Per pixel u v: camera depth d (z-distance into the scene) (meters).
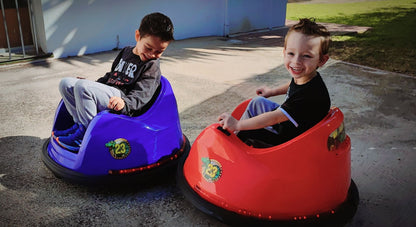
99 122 1.94
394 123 3.20
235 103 3.61
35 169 2.33
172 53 5.64
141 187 2.19
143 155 2.06
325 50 1.71
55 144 2.13
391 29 7.91
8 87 3.83
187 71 4.66
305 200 1.75
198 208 1.84
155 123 2.10
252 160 1.74
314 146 1.71
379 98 3.79
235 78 4.45
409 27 8.11
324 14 10.33
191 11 6.78
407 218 1.99
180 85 4.09
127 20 5.79
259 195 1.73
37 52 5.01
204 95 3.81
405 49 6.00
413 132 3.03
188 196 1.89
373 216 2.00
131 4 5.76
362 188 2.26
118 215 1.93
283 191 1.72
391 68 4.91
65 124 2.35
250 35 7.58
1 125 2.95
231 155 1.77
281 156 1.71
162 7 6.25
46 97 3.59
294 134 1.85
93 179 1.99
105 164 1.99
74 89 2.01
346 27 8.21
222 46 6.34
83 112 2.03
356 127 3.10
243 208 1.76
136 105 2.04
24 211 1.92
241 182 1.75
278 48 6.32
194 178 1.91
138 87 2.10
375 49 6.00
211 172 1.82
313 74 1.79
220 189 1.79
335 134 1.76
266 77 4.52
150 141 2.07
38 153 2.54
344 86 4.13
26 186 2.15
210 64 5.07
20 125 2.97
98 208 1.98
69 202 2.02
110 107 1.95
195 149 1.93
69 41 5.17
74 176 2.00
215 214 1.79
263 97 2.04
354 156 2.63
